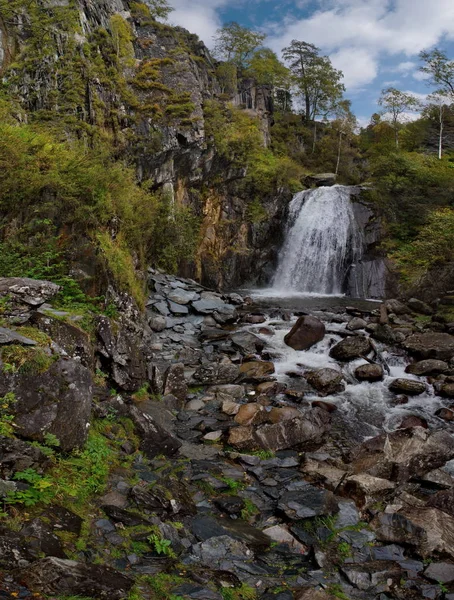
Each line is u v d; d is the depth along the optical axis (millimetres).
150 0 31453
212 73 34750
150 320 14523
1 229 9500
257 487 6836
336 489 6840
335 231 27016
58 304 8531
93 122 19359
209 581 4277
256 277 27484
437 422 9836
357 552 5367
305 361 12914
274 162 30375
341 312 18547
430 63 41594
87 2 21906
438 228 23078
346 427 9477
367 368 11992
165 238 18953
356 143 51281
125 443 6781
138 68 23406
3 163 9773
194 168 23578
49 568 3451
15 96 17438
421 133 47812
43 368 5574
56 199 10070
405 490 7066
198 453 7789
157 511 5332
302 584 4617
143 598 3701
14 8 18672
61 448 5504
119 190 12117
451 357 12922
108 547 4359
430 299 21031
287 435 8516
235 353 13344
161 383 9859
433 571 4969
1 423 5000
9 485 4418
